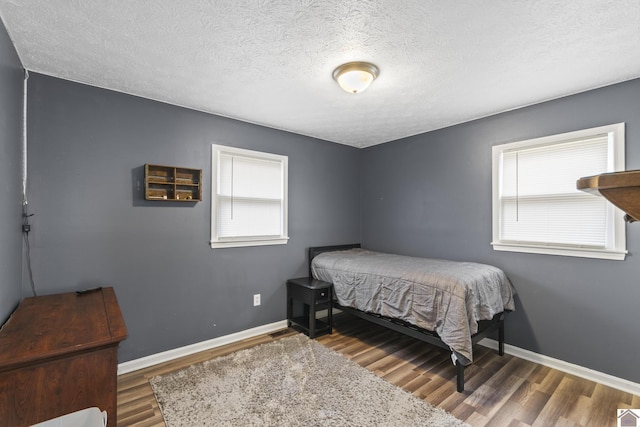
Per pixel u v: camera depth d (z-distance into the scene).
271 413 2.01
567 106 2.64
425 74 2.28
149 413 2.02
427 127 3.58
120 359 2.57
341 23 1.69
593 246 2.52
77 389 1.33
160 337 2.76
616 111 2.39
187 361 2.76
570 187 2.65
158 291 2.76
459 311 2.29
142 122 2.70
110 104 2.55
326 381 2.39
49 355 1.26
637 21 1.65
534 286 2.82
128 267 2.62
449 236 3.51
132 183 2.64
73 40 1.86
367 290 3.03
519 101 2.78
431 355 2.89
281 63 2.13
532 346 2.81
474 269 2.72
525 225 2.92
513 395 2.24
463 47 1.92
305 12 1.59
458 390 2.28
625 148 2.34
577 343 2.56
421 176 3.80
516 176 2.98
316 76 2.32
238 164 3.32
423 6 1.55
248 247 3.35
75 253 2.38
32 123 2.23
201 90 2.57
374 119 3.30
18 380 1.23
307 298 3.32
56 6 1.54
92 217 2.46
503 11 1.58
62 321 1.63
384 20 1.66
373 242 4.41
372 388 2.30
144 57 2.05
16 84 1.97
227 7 1.56
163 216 2.80
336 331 3.52
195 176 2.97
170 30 1.76
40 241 2.24
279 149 3.64
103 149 2.51
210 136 3.09
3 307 1.69
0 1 1.50
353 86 2.22
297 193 3.82
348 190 4.42
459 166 3.41
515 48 1.93
